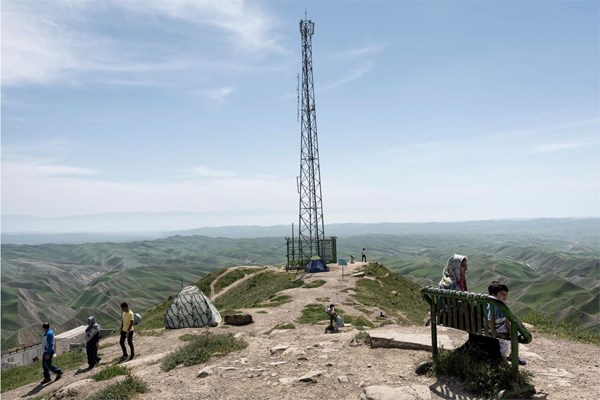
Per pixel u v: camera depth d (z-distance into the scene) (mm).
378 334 11156
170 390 9508
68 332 58188
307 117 71312
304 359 10586
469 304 7648
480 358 7859
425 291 8617
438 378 7930
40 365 23766
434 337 8617
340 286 45188
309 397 8078
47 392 15508
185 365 11742
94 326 18438
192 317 28797
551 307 156000
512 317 6914
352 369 9312
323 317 28438
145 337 24953
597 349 10203
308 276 55219
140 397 9273
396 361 9492
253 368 10422
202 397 8812
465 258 8453
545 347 10414
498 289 7473
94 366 18203
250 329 24625
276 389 8734
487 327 7262
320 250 68562
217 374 10234
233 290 60188
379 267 64062
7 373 23578
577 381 7770
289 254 69750
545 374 8133
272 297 40688
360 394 7852
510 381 7000
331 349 11312
